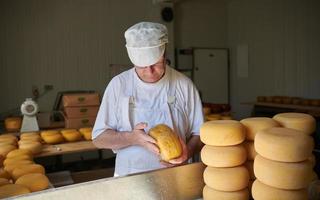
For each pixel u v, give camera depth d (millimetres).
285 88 5598
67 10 4902
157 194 842
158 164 1235
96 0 5113
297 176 652
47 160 4637
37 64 4738
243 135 793
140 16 5504
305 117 832
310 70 5129
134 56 1163
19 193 1096
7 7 4496
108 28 5238
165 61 1266
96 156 5113
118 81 1325
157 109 1293
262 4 5969
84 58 5070
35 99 4742
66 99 2902
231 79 6836
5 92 4555
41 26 4730
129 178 808
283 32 5582
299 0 5246
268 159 693
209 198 794
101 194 779
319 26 4934
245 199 786
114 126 1323
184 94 1350
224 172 776
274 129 749
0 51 4492
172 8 5727
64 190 741
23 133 2668
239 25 6535
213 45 6637
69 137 2592
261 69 6086
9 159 1833
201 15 6434
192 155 1280
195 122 1383
